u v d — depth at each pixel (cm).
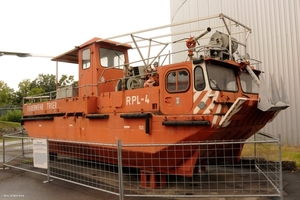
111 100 883
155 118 715
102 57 1046
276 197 662
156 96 752
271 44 1279
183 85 702
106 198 680
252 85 840
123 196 617
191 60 707
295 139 1193
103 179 862
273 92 620
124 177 888
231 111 614
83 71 1082
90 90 1030
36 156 870
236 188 739
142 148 741
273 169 895
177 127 678
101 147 861
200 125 638
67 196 705
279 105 624
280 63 1247
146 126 721
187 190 729
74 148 998
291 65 1205
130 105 819
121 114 795
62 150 1048
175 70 716
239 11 1425
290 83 1210
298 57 1180
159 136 709
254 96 812
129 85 852
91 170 977
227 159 845
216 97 648
